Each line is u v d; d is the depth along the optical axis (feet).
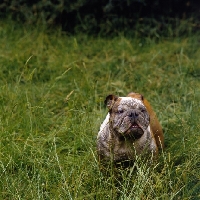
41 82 43.34
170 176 30.60
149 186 28.53
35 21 50.21
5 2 50.98
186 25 50.34
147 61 46.57
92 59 46.70
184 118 37.42
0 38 49.01
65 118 37.11
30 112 36.14
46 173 30.76
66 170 30.86
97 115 37.19
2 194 29.45
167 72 45.21
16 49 46.83
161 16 50.21
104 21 50.11
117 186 30.53
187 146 33.40
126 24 49.96
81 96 39.93
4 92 39.22
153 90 42.86
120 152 29.91
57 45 48.29
